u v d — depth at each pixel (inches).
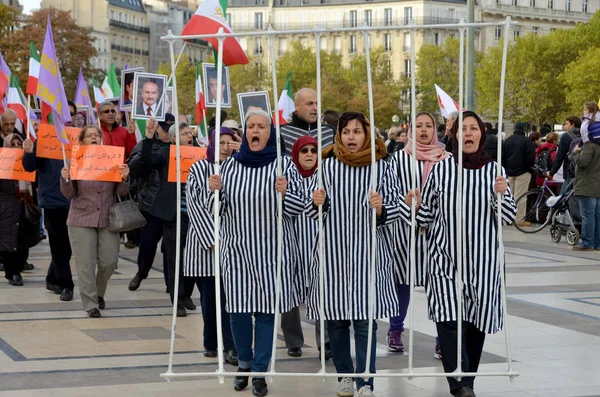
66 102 474.6
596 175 778.8
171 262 498.9
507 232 956.0
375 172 325.1
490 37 5246.1
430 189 331.0
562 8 5472.4
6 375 368.2
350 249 331.9
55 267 540.4
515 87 3683.6
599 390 354.3
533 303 534.9
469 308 327.3
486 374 322.0
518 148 961.5
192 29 398.0
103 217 486.3
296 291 352.5
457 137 331.0
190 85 3949.3
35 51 612.4
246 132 343.6
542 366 390.0
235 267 343.9
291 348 405.7
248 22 5718.5
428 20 5201.8
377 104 4101.9
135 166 483.5
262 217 340.5
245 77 4421.8
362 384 336.5
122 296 554.3
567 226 835.4
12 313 498.3
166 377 328.2
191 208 378.3
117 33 5718.5
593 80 3316.9
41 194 530.3
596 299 548.7
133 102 478.9
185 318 490.6
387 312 334.3
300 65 4375.0
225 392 349.4
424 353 410.9
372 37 5374.0
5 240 568.4
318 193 323.6
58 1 5570.9
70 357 399.2
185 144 492.4
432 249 330.6
